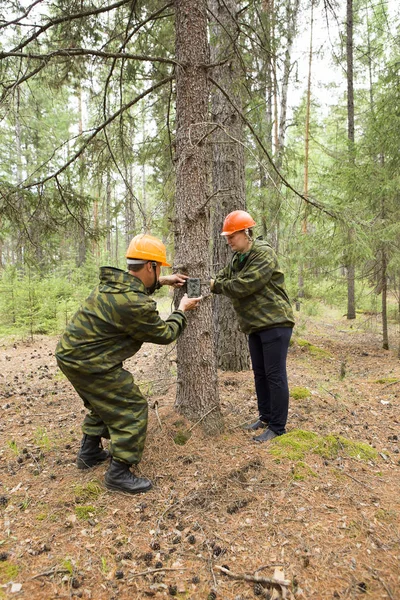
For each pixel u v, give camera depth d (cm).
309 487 280
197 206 328
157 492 277
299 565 212
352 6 1088
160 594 197
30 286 972
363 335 1123
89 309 264
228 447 329
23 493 280
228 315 595
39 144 1362
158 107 533
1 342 919
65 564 210
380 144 793
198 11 328
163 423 343
